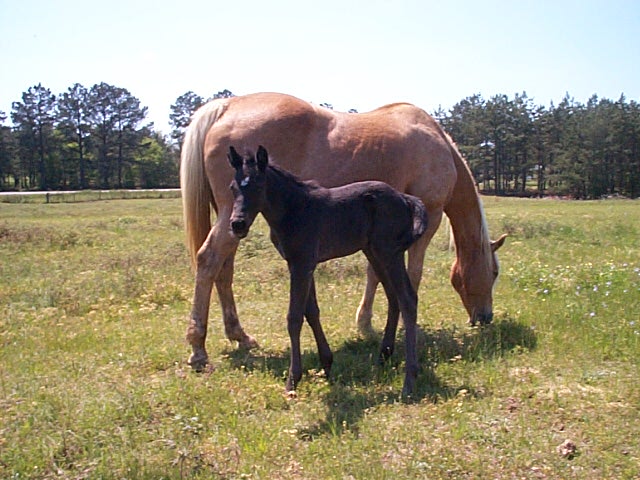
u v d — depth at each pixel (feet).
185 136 19.01
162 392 15.17
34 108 218.79
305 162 18.63
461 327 21.88
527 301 24.98
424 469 11.62
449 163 20.70
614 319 20.92
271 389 15.60
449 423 13.75
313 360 18.38
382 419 14.01
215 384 16.01
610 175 197.77
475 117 230.68
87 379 16.57
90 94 223.51
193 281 30.19
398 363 18.10
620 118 193.26
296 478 11.58
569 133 204.64
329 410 14.65
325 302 26.04
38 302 26.07
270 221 15.38
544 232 50.78
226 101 19.11
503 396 15.30
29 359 18.43
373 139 19.30
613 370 16.72
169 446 12.34
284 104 18.60
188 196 18.70
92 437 12.73
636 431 13.11
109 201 125.49
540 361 17.61
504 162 221.87
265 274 31.07
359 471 11.55
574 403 14.62
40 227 56.08
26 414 13.91
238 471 11.68
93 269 34.04
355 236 16.14
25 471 11.55
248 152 14.71
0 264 35.91
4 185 221.25
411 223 16.53
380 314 24.03
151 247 42.50
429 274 31.76
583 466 11.78
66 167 225.15
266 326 22.50
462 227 22.21
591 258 36.52
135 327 22.15
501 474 11.54
